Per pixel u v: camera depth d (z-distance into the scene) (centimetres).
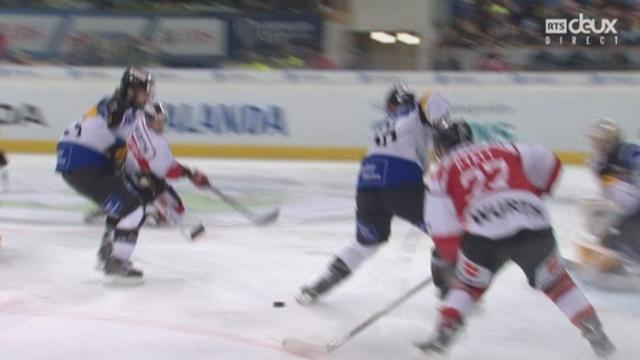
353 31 2189
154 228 1142
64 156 838
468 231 595
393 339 687
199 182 945
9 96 1922
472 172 593
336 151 1916
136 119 858
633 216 862
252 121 1917
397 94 744
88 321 720
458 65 2086
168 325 715
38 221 1172
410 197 721
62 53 2120
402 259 988
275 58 2120
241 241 1075
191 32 2136
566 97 1875
